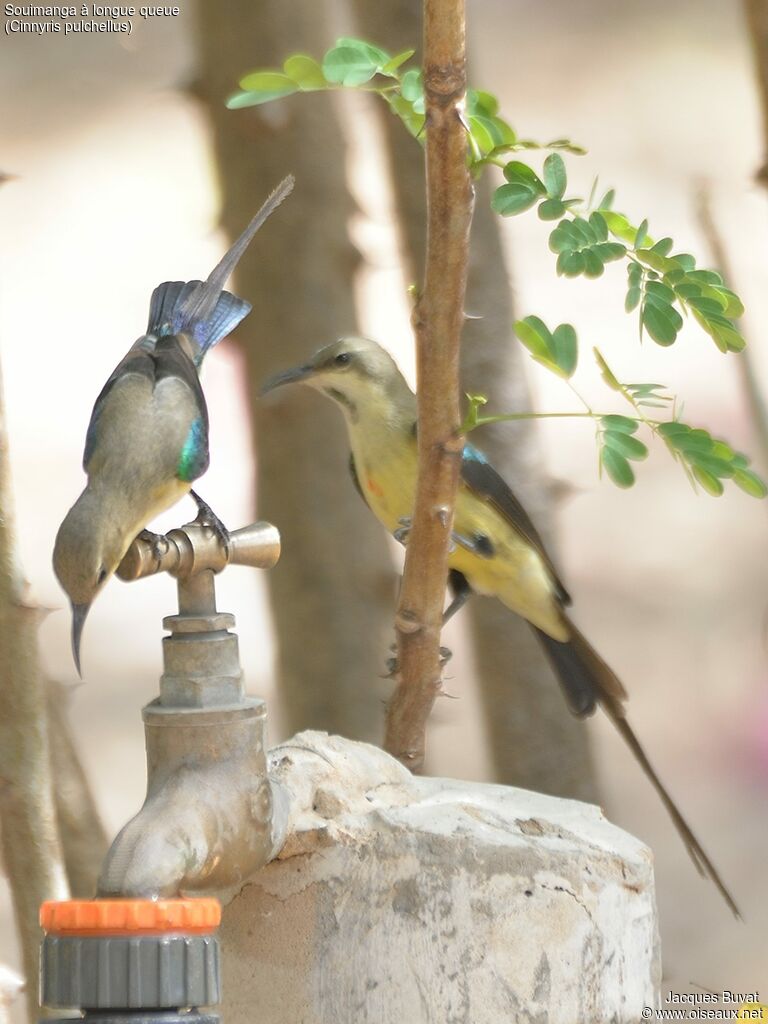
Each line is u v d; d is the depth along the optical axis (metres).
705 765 18.72
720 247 13.08
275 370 10.82
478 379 10.87
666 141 26.12
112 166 24.84
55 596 20.38
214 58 10.84
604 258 6.68
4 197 24.64
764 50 10.34
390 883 5.72
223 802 5.38
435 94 6.09
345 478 10.81
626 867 5.88
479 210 10.85
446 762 17.52
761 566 21.64
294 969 5.79
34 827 7.27
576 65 27.72
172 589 21.20
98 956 4.81
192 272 24.28
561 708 10.77
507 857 5.70
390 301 23.02
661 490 22.73
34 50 24.55
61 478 21.73
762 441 12.17
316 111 10.79
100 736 18.48
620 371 22.58
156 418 7.52
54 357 23.44
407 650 7.25
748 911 16.14
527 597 10.48
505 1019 5.64
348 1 12.29
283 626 10.76
